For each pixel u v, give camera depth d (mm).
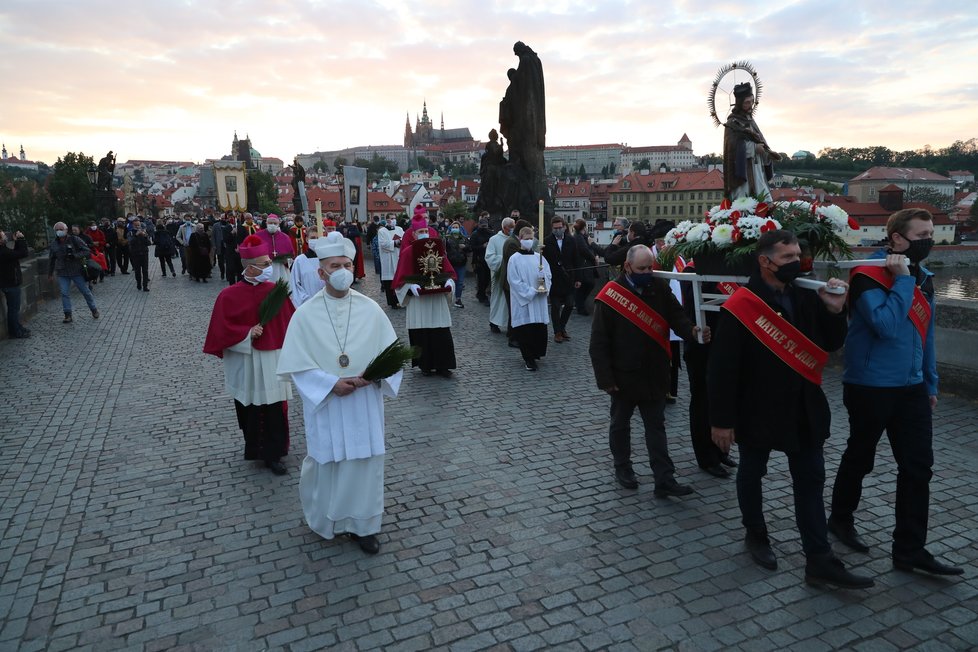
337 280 4227
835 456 5723
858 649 3271
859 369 3896
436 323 8555
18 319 11539
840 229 4066
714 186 93188
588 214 122188
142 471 5660
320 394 4125
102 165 33625
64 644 3416
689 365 5398
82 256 13148
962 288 13516
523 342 8930
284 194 133125
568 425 6691
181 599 3795
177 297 16750
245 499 5102
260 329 5410
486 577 3963
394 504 4969
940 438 5934
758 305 3725
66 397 7867
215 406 7473
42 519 4785
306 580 3971
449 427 6672
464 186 144750
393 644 3371
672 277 4535
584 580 3910
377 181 199625
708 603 3660
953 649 3264
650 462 5039
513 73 20172
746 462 4008
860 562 4047
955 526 4426
